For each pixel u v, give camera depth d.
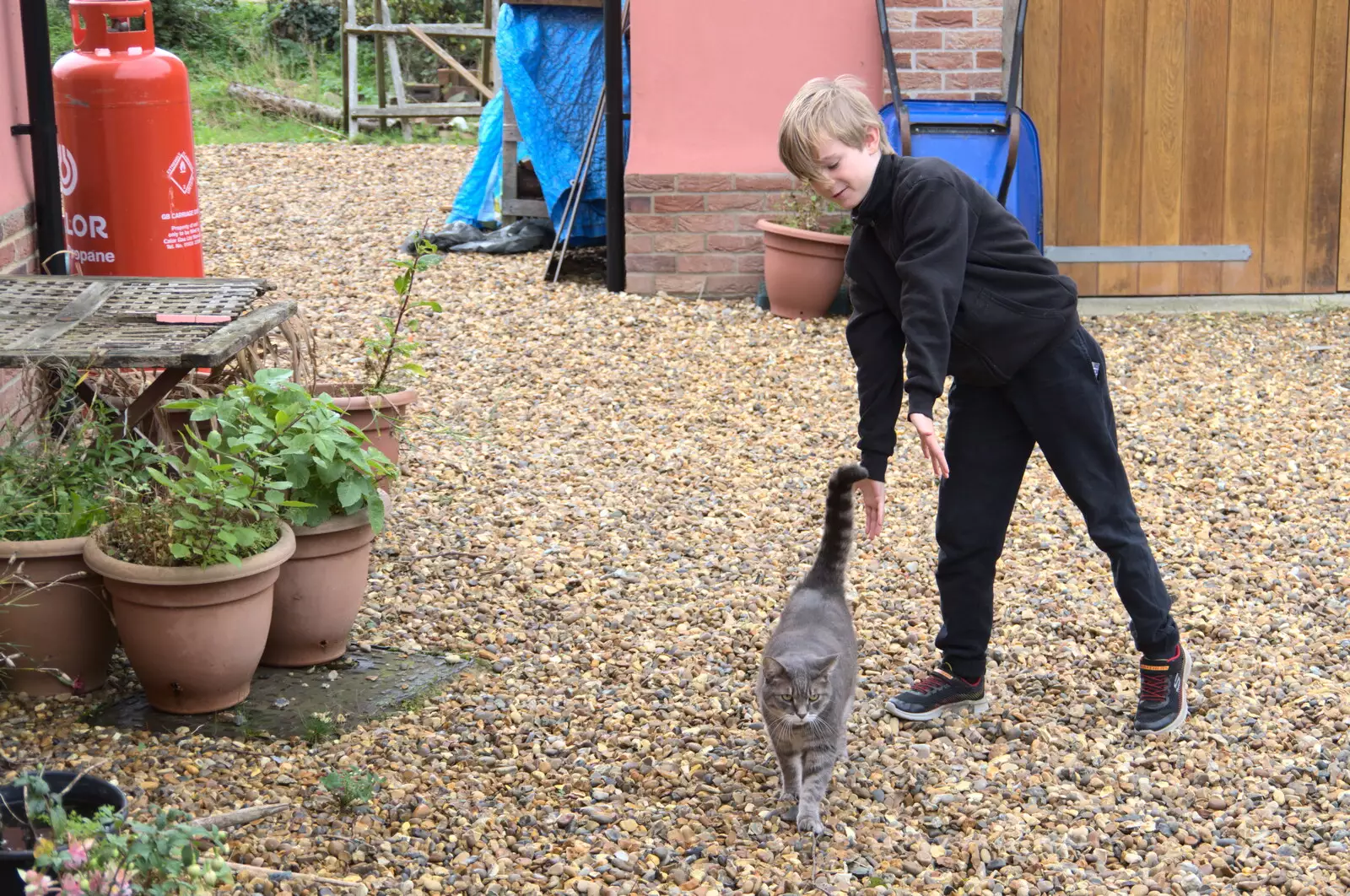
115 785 2.75
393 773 3.42
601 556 4.80
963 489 3.63
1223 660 4.11
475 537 4.91
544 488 5.39
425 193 10.70
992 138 7.32
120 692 3.78
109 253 5.29
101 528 3.62
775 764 3.54
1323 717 3.76
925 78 7.65
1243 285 8.12
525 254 8.98
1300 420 6.16
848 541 3.66
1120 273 8.09
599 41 8.71
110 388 4.54
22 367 3.67
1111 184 7.97
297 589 3.86
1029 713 3.84
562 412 6.23
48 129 5.06
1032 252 3.36
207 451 3.93
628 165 7.89
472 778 3.41
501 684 3.93
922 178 3.21
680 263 7.95
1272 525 5.12
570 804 3.33
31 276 4.73
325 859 3.02
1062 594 4.58
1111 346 7.20
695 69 7.79
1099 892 3.02
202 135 13.38
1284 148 7.98
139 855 2.31
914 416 3.18
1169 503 5.34
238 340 3.87
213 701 3.66
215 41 16.66
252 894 2.84
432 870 3.01
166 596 3.44
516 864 3.06
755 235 7.92
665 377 6.70
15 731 3.50
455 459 5.64
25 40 4.96
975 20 7.57
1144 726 3.71
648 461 5.69
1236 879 3.07
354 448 3.86
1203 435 6.01
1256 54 7.85
